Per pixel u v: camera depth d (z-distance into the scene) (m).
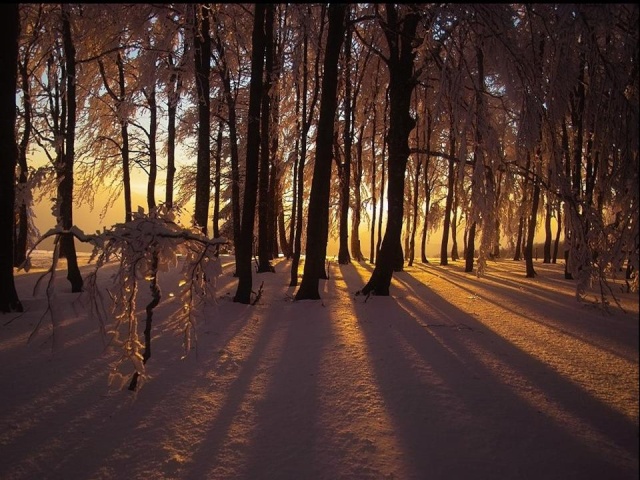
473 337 6.68
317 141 10.15
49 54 11.91
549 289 13.08
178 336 6.88
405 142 10.98
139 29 11.04
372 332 7.03
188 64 11.55
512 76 7.07
